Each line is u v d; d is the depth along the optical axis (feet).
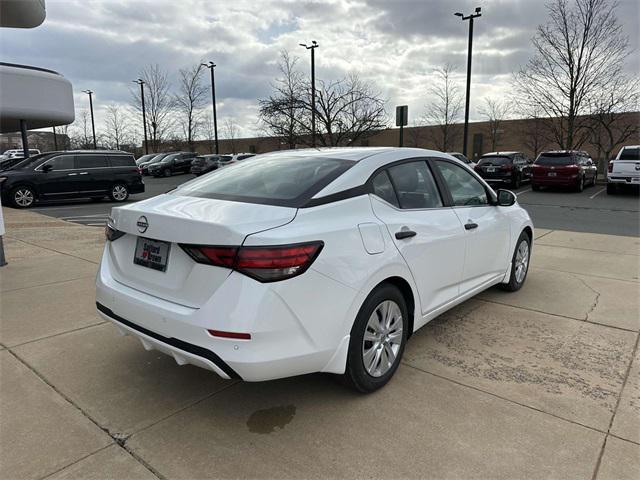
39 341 12.83
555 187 66.39
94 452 8.27
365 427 8.95
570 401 9.78
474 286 13.93
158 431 8.88
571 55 71.72
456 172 13.57
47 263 21.57
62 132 195.62
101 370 11.23
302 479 7.61
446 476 7.65
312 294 8.43
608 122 79.71
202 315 8.07
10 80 49.44
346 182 9.93
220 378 10.89
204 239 8.16
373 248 9.61
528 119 98.58
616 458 8.03
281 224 8.42
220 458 8.12
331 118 77.10
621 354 11.97
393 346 10.59
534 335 13.19
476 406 9.62
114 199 57.62
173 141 155.53
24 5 36.37
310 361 8.63
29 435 8.73
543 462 7.95
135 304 9.16
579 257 23.09
